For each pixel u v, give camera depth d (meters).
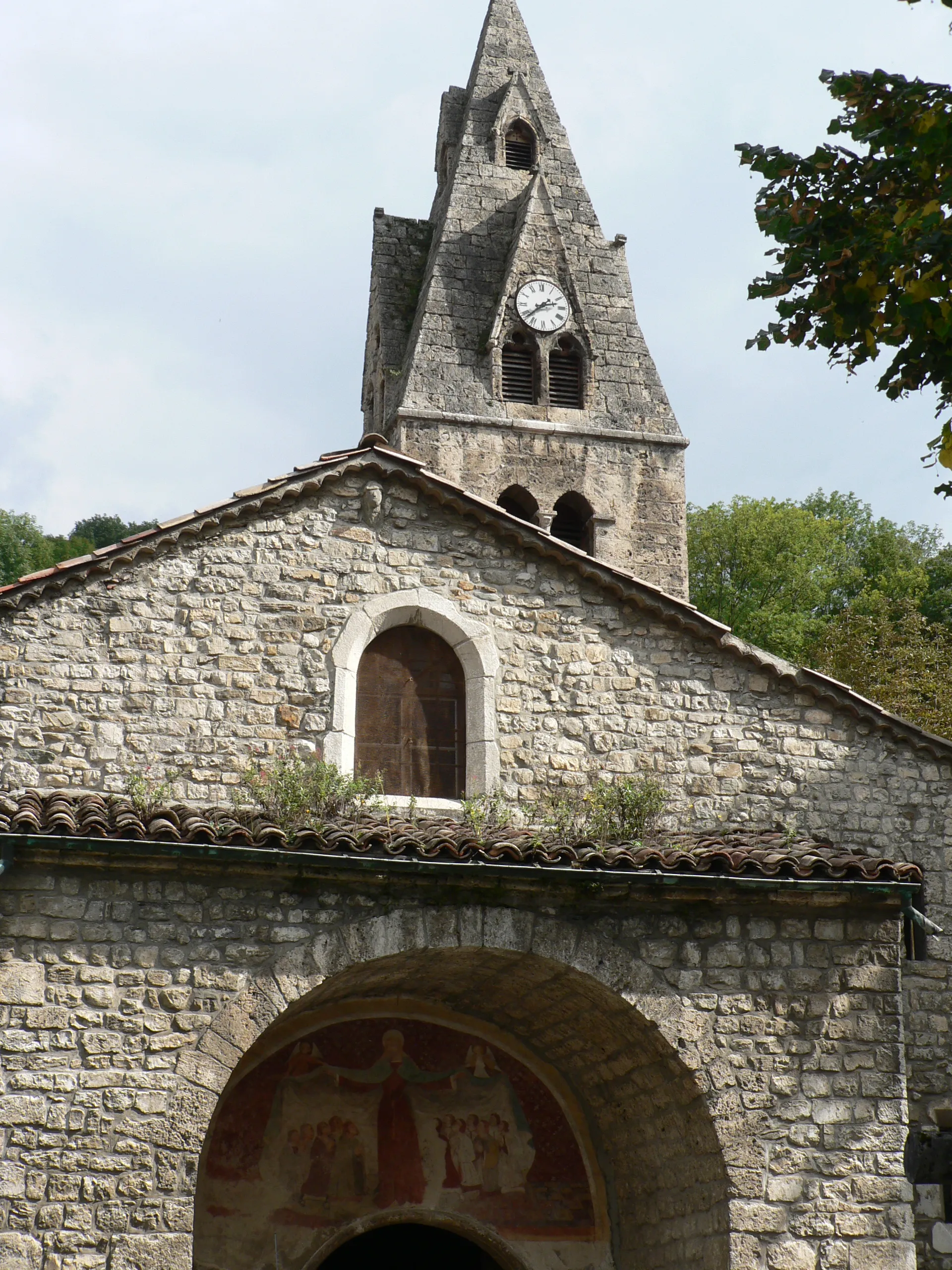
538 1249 14.37
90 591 15.11
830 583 44.44
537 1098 14.87
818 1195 12.32
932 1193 15.11
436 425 27.66
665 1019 12.51
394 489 16.22
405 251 31.19
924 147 10.59
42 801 12.35
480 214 30.25
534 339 28.88
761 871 12.75
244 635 15.34
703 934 12.79
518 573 16.30
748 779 16.19
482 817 13.70
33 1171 11.05
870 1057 12.73
